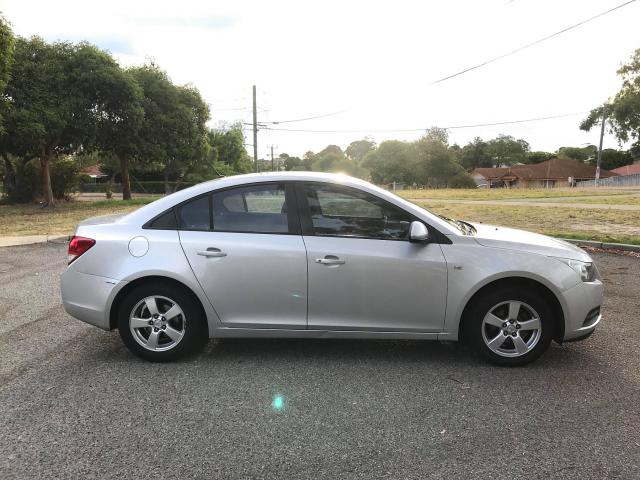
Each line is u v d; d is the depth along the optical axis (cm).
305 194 409
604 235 1091
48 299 624
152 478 262
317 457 282
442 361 422
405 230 402
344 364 415
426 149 7569
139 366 410
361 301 396
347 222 404
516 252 396
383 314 398
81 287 412
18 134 2172
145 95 2984
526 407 340
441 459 280
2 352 443
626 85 4984
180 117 3106
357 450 289
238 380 384
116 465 274
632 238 1034
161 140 3073
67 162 3148
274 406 342
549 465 274
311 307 398
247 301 400
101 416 327
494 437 302
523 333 404
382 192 409
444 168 7519
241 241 399
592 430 310
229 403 346
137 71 2983
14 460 278
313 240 398
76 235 422
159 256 400
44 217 1900
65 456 282
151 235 407
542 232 1162
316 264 393
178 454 285
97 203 2908
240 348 452
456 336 402
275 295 398
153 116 2980
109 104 2589
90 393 361
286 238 400
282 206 408
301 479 262
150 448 291
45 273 789
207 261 397
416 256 393
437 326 400
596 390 365
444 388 370
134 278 401
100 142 2745
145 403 346
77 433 306
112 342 468
